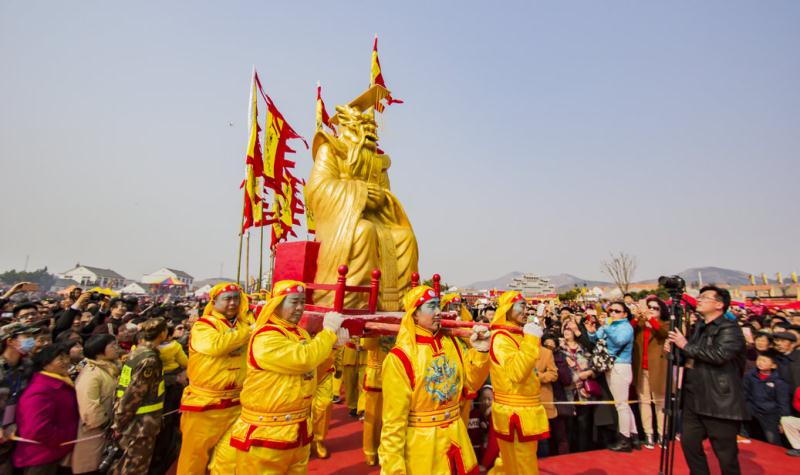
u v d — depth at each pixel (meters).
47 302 15.79
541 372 7.95
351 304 8.93
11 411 5.79
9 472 5.31
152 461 6.93
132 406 5.77
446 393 4.44
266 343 4.60
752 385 9.10
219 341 5.84
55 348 5.76
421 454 4.24
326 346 4.74
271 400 4.56
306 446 4.83
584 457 7.78
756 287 61.16
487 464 6.55
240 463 4.57
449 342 4.84
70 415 5.78
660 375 8.60
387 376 4.37
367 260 9.26
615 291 55.47
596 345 8.75
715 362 5.35
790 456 8.01
